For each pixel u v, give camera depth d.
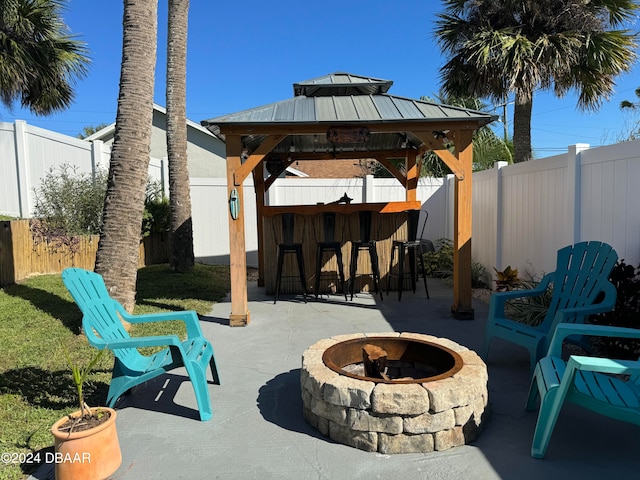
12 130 9.62
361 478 2.27
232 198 5.16
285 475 2.30
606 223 4.34
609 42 6.65
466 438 2.57
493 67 7.00
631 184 4.00
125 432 2.78
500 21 7.22
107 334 3.04
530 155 8.23
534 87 6.98
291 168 17.42
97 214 8.54
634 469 2.30
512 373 3.65
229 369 3.87
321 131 5.08
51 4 8.58
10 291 6.33
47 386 3.43
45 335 4.58
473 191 8.03
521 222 6.14
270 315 5.80
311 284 7.29
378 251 7.33
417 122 5.05
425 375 3.35
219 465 2.41
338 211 7.03
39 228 7.55
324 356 3.05
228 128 5.06
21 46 8.34
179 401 3.23
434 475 2.28
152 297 6.64
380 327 5.13
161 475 2.32
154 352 4.38
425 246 8.86
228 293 7.23
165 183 10.32
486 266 7.40
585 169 4.67
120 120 4.70
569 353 3.96
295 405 3.13
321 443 2.62
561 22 6.88
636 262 3.93
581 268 3.81
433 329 4.99
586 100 7.52
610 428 2.72
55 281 7.07
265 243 7.19
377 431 2.49
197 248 10.00
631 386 2.52
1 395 3.22
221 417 2.97
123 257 4.77
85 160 9.40
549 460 2.39
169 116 8.14
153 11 4.80
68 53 9.16
